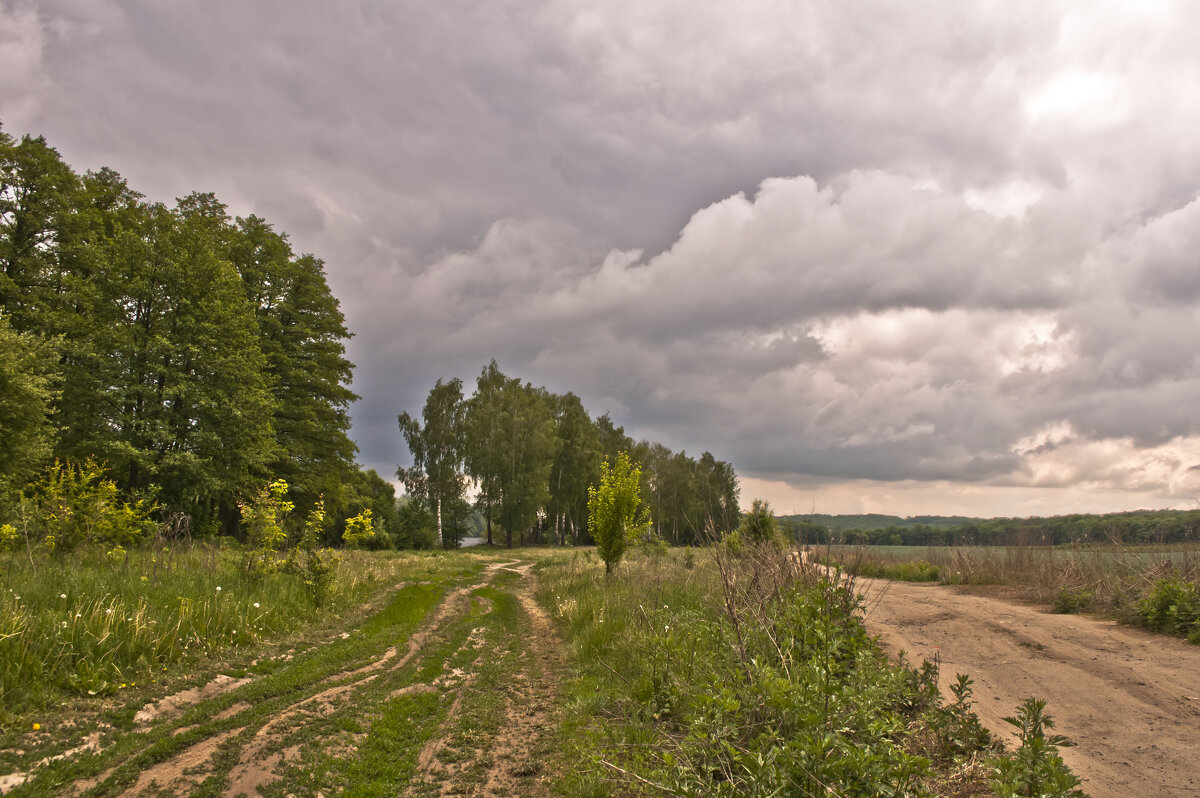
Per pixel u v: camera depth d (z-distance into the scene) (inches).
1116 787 148.9
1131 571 417.7
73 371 806.5
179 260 904.3
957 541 727.7
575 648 335.6
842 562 271.1
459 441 2098.9
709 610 362.9
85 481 480.1
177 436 897.5
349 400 1337.4
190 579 371.9
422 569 789.9
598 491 633.6
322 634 352.5
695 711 177.8
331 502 1290.6
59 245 896.9
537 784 173.5
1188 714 195.8
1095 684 232.7
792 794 128.4
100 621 246.2
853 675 188.4
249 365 970.7
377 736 202.7
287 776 167.5
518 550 1685.5
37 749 165.9
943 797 146.3
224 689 237.8
